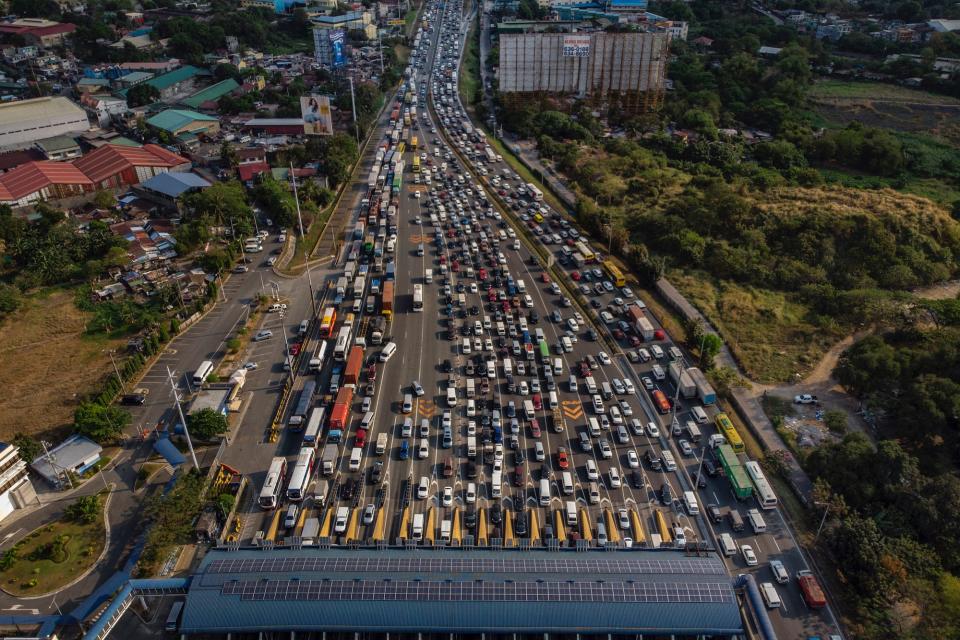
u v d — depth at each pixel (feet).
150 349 474.90
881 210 642.63
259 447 399.24
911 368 433.48
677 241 631.97
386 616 288.92
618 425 420.36
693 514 357.61
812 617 307.99
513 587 298.15
